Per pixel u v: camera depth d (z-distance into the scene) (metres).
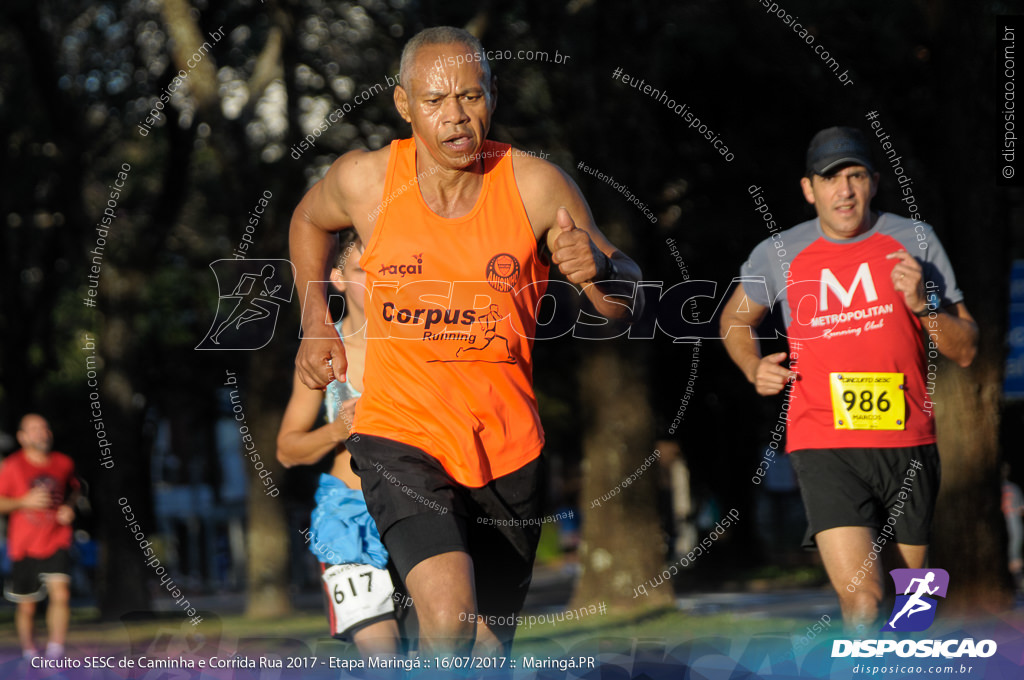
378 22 39.69
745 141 44.19
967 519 25.34
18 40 52.12
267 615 37.78
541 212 11.84
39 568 28.11
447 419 11.70
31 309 62.03
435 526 11.07
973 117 26.06
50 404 84.19
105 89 51.06
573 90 35.50
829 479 14.70
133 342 50.75
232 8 44.34
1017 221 44.69
